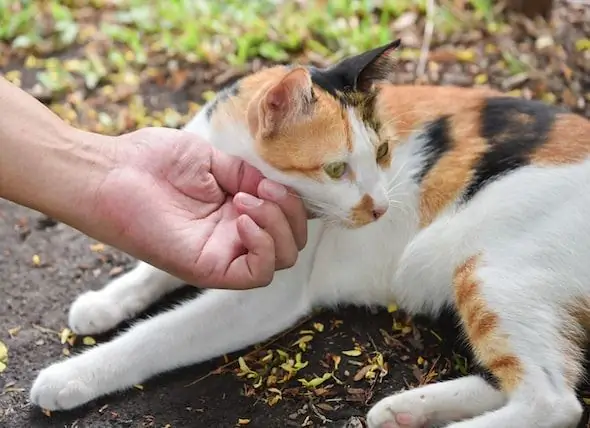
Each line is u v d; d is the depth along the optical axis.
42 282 0.89
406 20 1.13
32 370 0.82
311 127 0.74
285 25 1.13
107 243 0.76
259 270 0.73
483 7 1.14
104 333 0.85
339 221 0.77
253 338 0.81
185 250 0.74
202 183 0.76
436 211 0.80
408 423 0.75
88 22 1.17
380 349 0.82
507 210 0.76
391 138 0.79
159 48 1.12
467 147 0.79
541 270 0.75
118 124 1.03
